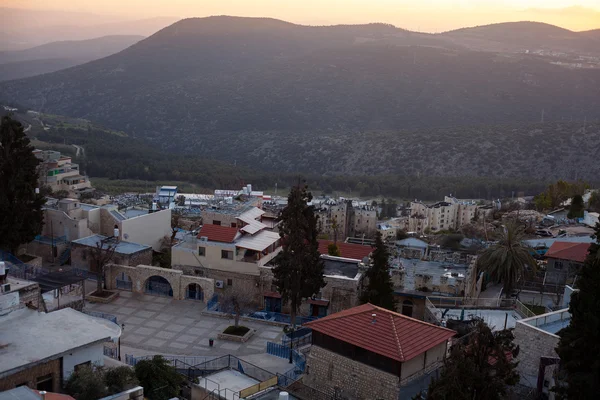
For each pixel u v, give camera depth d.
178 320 63.16
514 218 94.06
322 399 40.25
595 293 34.53
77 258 75.94
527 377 42.84
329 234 137.50
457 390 30.78
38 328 39.06
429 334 41.25
